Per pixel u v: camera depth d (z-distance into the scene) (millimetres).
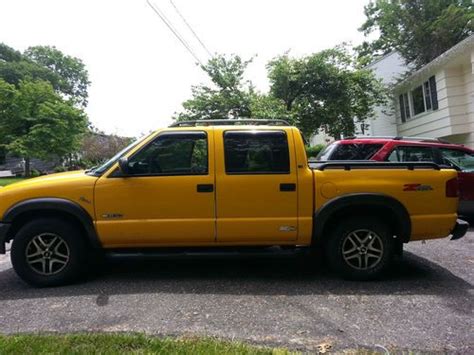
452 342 3123
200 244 4664
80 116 31438
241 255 4777
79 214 4488
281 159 4648
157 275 4953
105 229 4512
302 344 3102
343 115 19047
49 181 4590
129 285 4574
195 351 2902
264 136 4703
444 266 5207
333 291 4324
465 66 14047
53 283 4562
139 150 4645
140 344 3033
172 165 4664
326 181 4594
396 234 4781
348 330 3355
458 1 23562
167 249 4734
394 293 4234
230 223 4566
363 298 4102
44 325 3506
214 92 17484
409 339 3182
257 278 4809
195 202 4562
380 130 20781
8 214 4473
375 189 4574
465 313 3676
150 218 4543
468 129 14141
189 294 4258
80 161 37312
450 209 4707
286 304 3957
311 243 4680
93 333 3258
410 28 23406
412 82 17000
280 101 17547
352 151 7309
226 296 4191
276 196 4578
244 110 17156
